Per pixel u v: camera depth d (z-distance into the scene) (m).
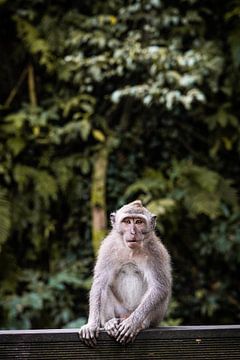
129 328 5.45
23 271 11.51
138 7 11.95
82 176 12.43
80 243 12.27
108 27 12.12
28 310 10.99
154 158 12.65
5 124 11.95
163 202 11.46
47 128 12.15
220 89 12.18
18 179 11.45
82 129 11.62
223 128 12.33
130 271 6.51
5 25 12.67
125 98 12.45
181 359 5.38
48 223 11.93
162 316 6.38
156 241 6.50
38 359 5.29
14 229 11.66
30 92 12.38
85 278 11.88
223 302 12.12
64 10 12.70
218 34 12.52
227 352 5.38
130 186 11.92
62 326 11.27
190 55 11.61
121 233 6.32
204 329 5.39
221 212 11.79
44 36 12.33
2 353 5.25
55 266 12.09
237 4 12.39
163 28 12.23
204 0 12.49
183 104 12.22
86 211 12.27
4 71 12.79
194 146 12.75
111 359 5.39
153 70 11.50
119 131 12.46
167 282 6.37
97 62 11.78
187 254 12.41
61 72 12.05
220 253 12.23
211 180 11.59
